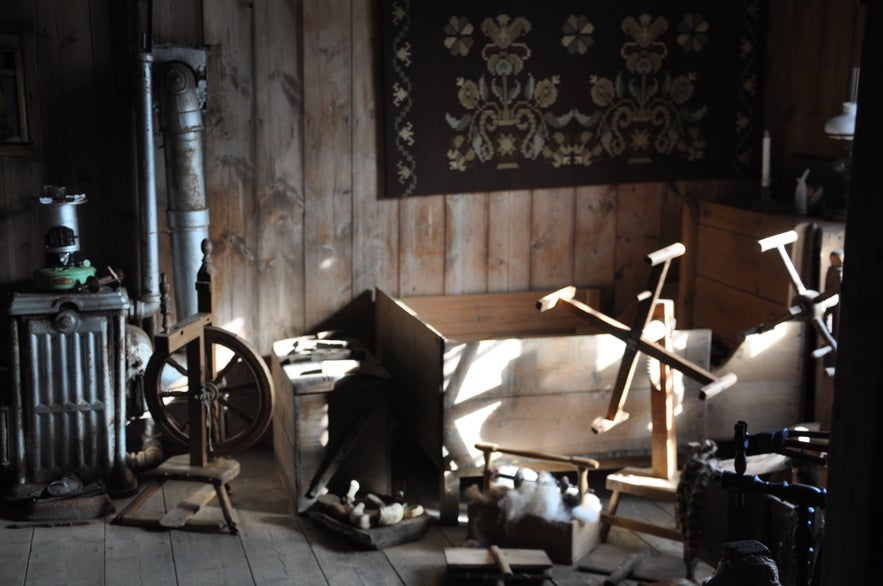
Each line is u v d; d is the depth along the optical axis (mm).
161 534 3838
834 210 4336
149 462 4336
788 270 3705
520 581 3500
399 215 4828
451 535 3891
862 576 1738
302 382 3977
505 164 4863
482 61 4742
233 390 4035
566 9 4797
